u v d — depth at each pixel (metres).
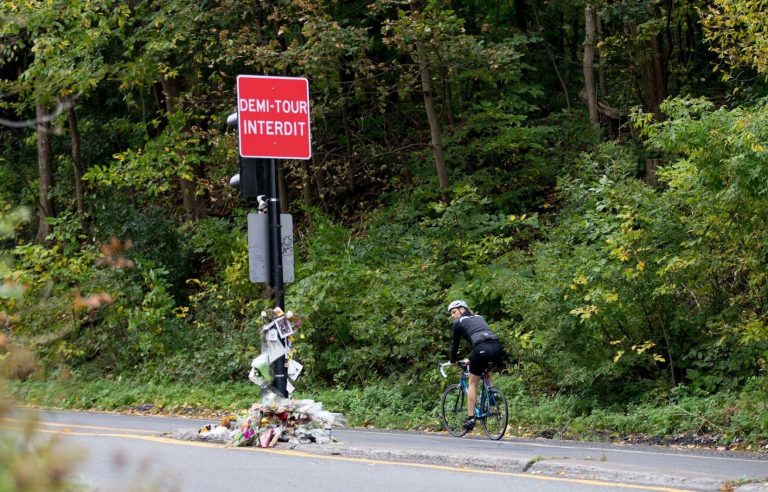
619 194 24.23
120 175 39.59
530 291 25.47
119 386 32.44
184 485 13.38
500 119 37.62
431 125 35.44
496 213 36.00
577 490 12.87
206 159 39.81
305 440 17.92
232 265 35.53
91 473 13.76
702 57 39.38
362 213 39.69
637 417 21.58
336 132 43.84
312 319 30.28
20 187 51.56
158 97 48.12
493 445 19.06
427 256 31.27
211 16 36.19
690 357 23.70
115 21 41.06
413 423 24.80
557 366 24.19
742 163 19.83
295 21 36.16
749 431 19.69
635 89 39.53
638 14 34.75
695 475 13.66
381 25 37.62
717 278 23.44
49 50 35.62
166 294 35.72
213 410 28.19
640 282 23.33
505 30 42.09
